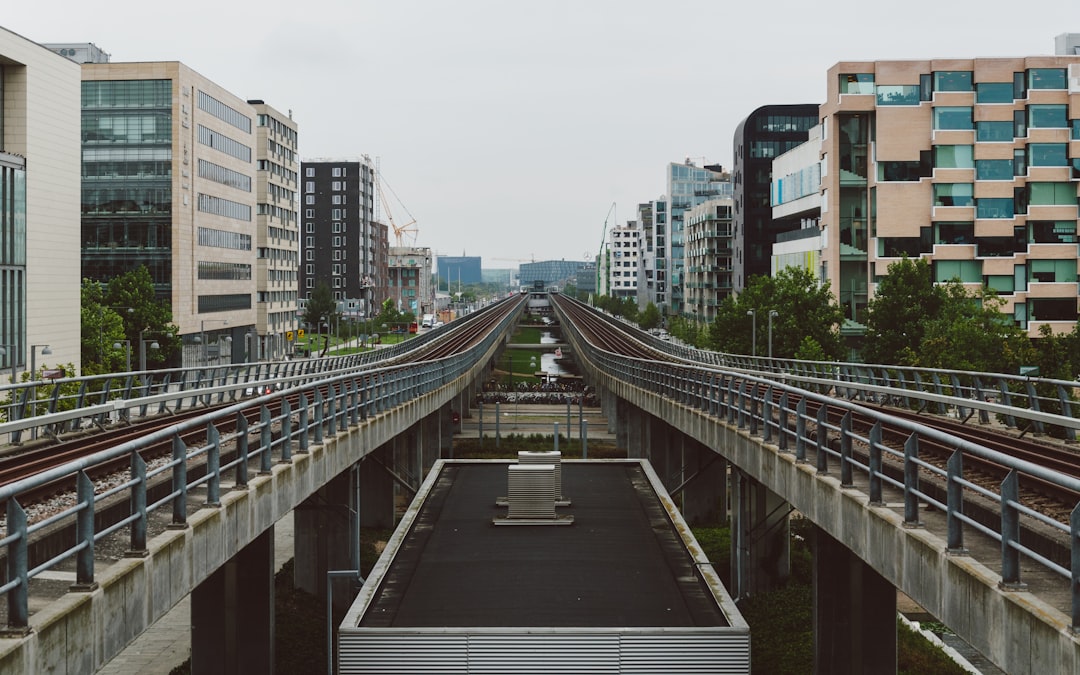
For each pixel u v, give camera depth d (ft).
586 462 132.98
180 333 381.19
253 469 71.20
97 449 75.87
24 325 248.93
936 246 311.47
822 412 66.85
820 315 275.18
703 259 609.01
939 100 310.65
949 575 44.27
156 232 381.60
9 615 34.78
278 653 102.83
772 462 82.53
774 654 102.53
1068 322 308.81
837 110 314.96
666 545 87.71
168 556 47.62
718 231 587.68
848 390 150.30
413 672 59.06
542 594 73.41
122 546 47.65
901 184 312.09
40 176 260.62
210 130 414.41
